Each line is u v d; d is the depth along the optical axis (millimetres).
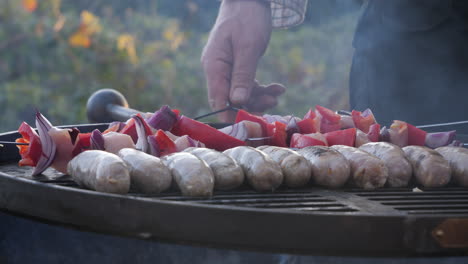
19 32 5023
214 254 1041
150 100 5184
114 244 1104
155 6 6148
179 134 1614
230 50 2354
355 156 1354
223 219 952
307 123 1657
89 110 2176
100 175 1133
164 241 979
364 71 2549
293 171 1279
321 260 1028
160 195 1192
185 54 5750
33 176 1422
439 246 943
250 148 1321
